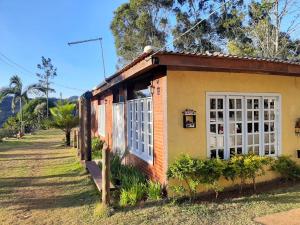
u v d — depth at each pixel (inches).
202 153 277.0
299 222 210.7
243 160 279.7
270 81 311.7
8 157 589.0
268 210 234.1
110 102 533.0
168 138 264.4
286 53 807.1
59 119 755.4
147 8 1105.4
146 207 246.4
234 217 221.8
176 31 1039.6
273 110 319.3
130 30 1166.3
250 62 270.5
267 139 315.0
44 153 634.2
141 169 339.6
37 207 271.3
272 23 796.0
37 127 1545.3
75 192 312.8
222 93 285.9
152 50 238.1
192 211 234.7
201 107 276.5
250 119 305.1
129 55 1187.3
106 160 247.1
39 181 368.8
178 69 265.9
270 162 296.7
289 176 311.7
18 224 232.8
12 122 1358.3
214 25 987.9
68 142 773.3
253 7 814.5
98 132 721.0
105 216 233.1
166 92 263.6
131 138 392.8
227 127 291.0
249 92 299.4
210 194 274.8
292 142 326.0
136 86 368.8
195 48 1030.4
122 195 259.3
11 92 1212.5
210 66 254.4
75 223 226.2
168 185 262.5
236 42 913.5
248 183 295.4
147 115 323.9
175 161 262.1
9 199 298.7
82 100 470.6
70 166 456.8
